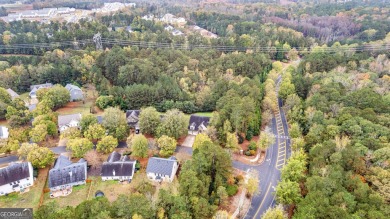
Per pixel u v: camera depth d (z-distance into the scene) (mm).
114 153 104062
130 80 158250
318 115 113062
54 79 165375
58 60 176500
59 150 111312
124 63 167625
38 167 98062
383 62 169125
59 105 145250
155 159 97938
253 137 120000
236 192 89875
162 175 94625
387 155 82938
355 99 118000
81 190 91625
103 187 92875
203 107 145125
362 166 82688
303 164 89312
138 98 143375
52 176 90500
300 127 120062
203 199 73875
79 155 102562
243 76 170875
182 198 73562
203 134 105375
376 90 130375
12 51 195250
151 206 70812
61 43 198250
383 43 199750
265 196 89562
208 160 86562
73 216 66375
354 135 97750
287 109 135375
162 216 69875
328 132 102000
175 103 144250
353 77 146875
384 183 76250
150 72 159000
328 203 69312
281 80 174000
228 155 89688
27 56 189750
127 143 108875
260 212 83125
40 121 115062
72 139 106625
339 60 174250
